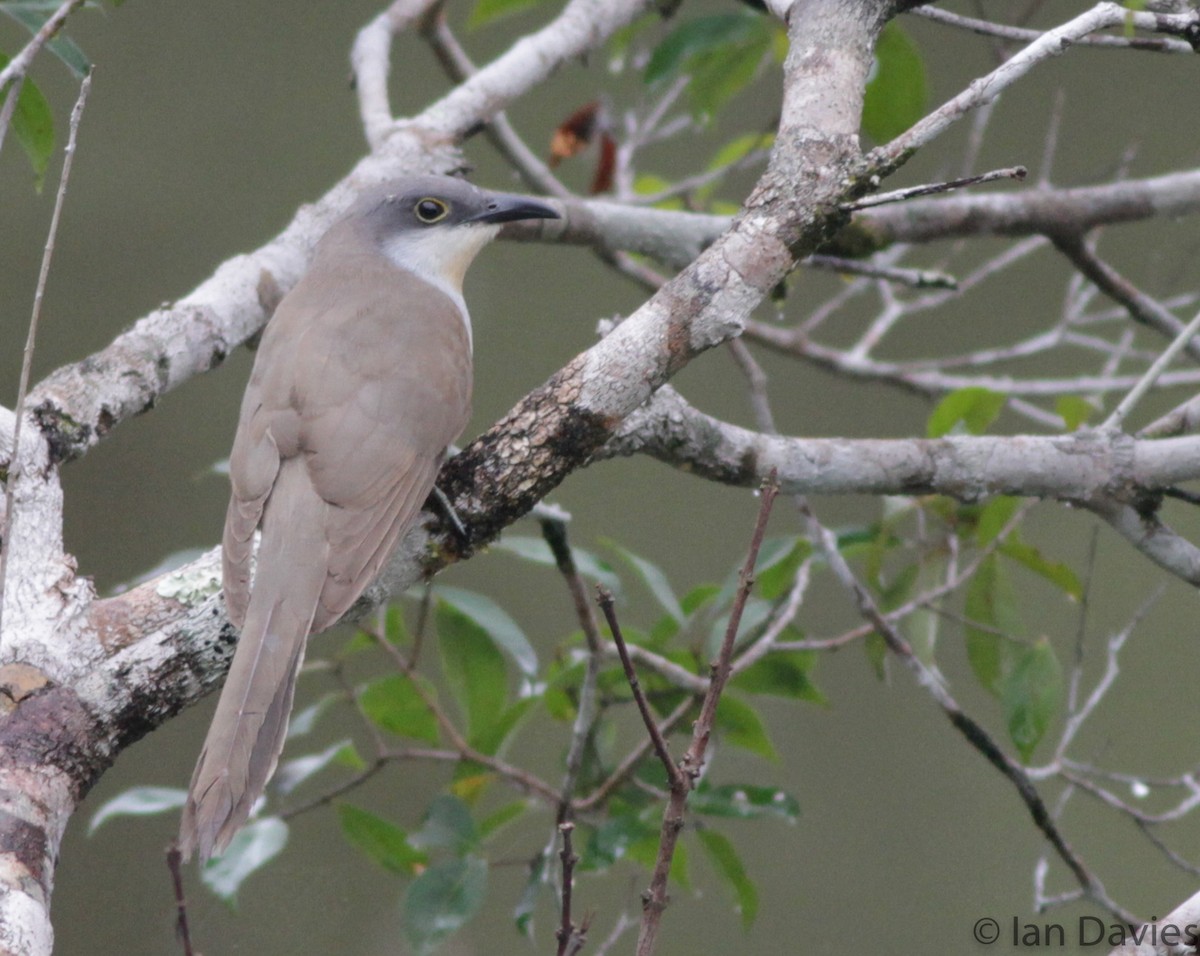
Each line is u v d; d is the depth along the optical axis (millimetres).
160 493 12930
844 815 12672
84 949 11117
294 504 6383
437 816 8391
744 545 14094
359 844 8859
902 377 11781
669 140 15562
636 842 8352
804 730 13000
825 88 6531
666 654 9086
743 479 7840
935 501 9258
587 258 14984
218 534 12969
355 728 12297
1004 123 15156
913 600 9305
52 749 5695
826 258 9844
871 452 7969
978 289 15273
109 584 12570
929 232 10781
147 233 13883
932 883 12258
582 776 9109
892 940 12133
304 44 14711
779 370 14898
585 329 14797
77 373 7328
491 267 14820
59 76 13891
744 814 8461
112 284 13664
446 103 10086
